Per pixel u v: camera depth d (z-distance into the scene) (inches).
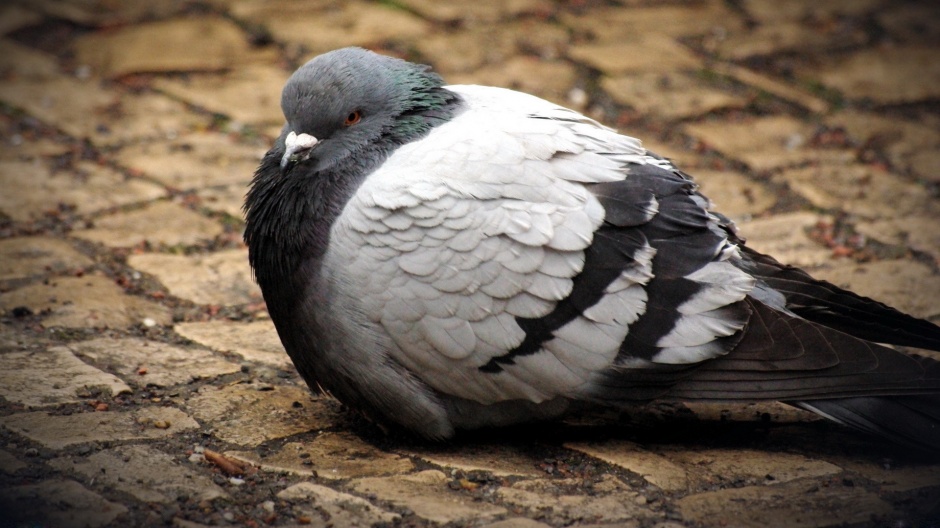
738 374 306.8
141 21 701.9
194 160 544.7
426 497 293.4
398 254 303.4
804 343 307.4
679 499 296.5
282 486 297.0
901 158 568.1
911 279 447.2
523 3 748.6
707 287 305.4
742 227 490.9
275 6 727.7
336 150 330.6
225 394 353.7
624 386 308.8
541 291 300.5
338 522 278.2
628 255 303.0
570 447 328.8
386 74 335.6
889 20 741.9
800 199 522.3
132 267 443.2
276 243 323.3
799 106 620.7
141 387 353.7
